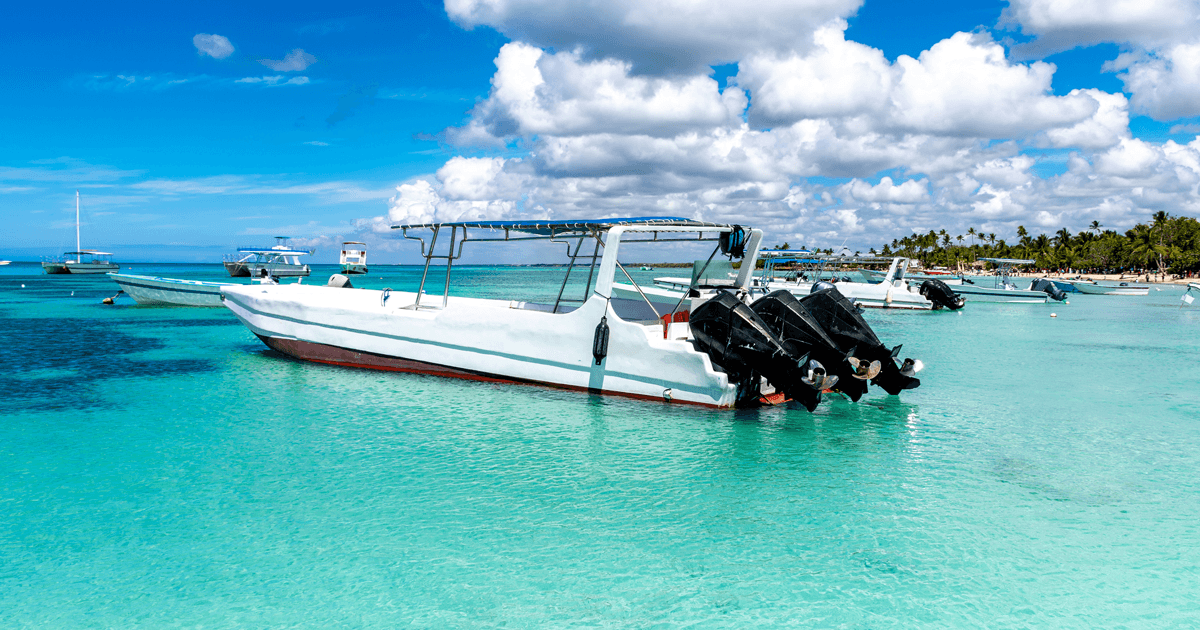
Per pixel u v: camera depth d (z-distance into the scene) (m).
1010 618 4.59
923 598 4.85
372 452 8.19
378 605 4.69
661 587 4.96
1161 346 20.69
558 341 11.09
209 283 28.34
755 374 10.30
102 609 4.62
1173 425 10.02
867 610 4.68
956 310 36.84
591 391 10.91
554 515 6.27
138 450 8.23
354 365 13.55
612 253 10.40
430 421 9.60
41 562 5.29
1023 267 165.12
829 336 11.09
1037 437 9.28
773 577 5.13
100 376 13.09
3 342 18.25
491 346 11.73
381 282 67.31
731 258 11.86
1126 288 60.25
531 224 11.06
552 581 5.04
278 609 4.64
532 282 68.94
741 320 10.02
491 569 5.22
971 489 7.12
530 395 11.05
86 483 7.05
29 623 4.43
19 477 7.23
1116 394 12.49
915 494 6.95
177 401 10.92
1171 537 5.92
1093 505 6.69
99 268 82.06
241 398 11.09
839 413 10.59
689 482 7.21
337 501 6.59
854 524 6.15
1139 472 7.76
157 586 4.94
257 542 5.66
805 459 8.10
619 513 6.34
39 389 11.87
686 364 10.02
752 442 8.78
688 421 9.66
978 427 9.82
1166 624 4.53
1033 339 22.52
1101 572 5.27
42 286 52.16
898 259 36.09
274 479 7.21
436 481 7.18
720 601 4.78
